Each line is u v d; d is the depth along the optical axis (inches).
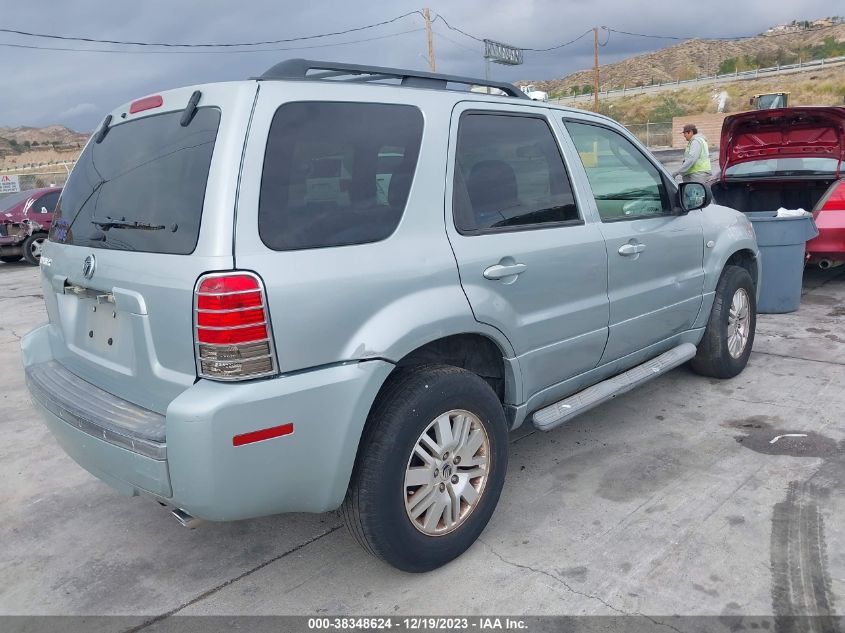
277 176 95.9
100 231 110.0
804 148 304.5
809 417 168.7
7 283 463.2
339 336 97.9
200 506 91.4
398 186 109.1
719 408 177.8
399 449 104.0
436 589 111.3
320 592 112.6
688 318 175.9
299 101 100.7
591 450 157.8
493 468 120.4
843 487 135.3
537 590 109.4
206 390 89.9
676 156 1312.7
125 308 100.3
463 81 127.8
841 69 3193.9
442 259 110.8
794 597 104.7
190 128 99.7
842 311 263.6
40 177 1058.7
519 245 123.6
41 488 153.6
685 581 109.5
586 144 147.5
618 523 127.1
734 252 189.3
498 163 126.1
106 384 110.1
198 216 92.9
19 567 124.1
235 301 89.0
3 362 255.4
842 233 270.2
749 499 132.7
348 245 100.7
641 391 192.4
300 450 95.3
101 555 126.7
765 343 229.5
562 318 133.0
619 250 145.9
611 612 103.4
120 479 100.5
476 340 122.3
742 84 3422.7
